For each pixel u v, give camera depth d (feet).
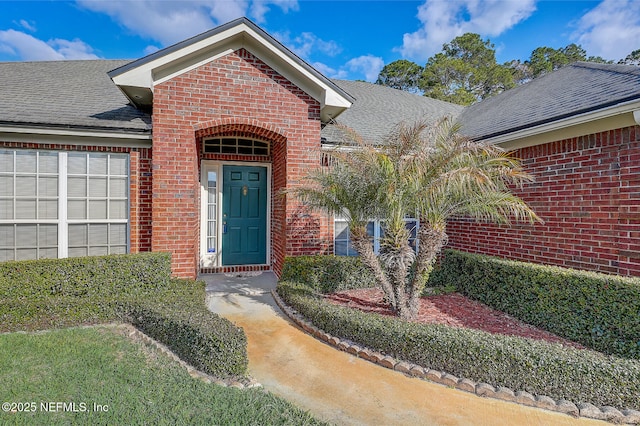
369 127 30.99
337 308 16.85
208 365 12.28
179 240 22.06
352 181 16.93
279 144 26.96
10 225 21.35
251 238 30.83
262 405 9.94
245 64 23.07
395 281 16.88
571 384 10.85
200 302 17.48
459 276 22.59
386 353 13.92
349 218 18.13
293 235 24.38
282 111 23.84
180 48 20.95
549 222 19.92
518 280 17.81
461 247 27.25
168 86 21.66
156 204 21.57
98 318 16.44
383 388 11.96
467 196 16.03
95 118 22.43
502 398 11.27
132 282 19.27
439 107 42.01
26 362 12.13
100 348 13.46
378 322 14.80
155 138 21.47
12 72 29.55
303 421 9.25
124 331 15.62
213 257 29.86
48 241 21.95
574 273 15.53
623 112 15.06
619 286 13.76
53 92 25.88
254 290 24.16
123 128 21.50
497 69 105.40
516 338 13.00
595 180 17.33
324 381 12.41
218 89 22.52
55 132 20.58
